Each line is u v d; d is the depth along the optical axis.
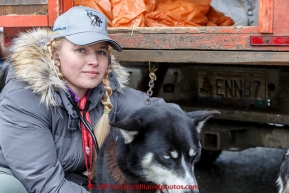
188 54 3.49
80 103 3.06
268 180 5.07
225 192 4.75
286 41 3.20
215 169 5.42
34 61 2.94
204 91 4.49
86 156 3.07
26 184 2.92
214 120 4.54
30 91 2.93
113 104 3.27
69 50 2.97
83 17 2.99
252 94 4.27
